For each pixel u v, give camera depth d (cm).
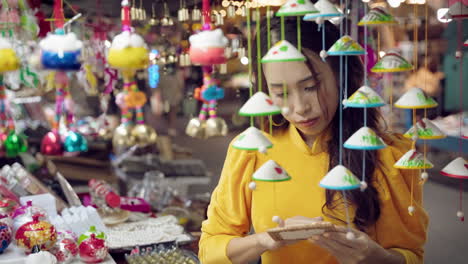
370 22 113
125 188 377
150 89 371
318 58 128
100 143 409
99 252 192
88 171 379
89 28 253
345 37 112
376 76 160
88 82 252
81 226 217
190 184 407
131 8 217
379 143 110
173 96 333
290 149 147
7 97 280
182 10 227
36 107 403
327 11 109
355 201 136
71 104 277
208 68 230
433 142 478
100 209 264
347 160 138
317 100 129
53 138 271
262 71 138
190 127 245
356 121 139
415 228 142
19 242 185
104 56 255
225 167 156
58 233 196
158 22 249
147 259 214
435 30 405
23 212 199
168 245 229
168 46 254
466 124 227
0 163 306
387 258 129
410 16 366
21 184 245
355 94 112
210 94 230
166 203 314
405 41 376
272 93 130
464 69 452
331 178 110
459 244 406
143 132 245
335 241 123
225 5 234
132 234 239
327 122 135
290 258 146
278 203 146
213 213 155
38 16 233
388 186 139
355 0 158
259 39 125
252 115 106
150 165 421
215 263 146
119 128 247
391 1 170
